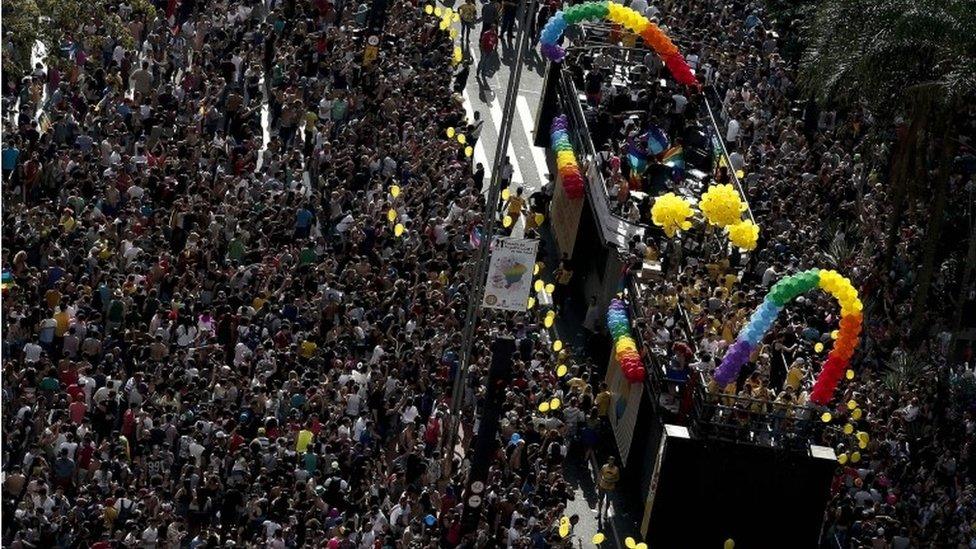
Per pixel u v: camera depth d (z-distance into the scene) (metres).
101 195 178.62
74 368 151.75
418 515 148.38
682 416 160.00
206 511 143.38
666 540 160.00
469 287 175.88
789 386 163.62
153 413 147.25
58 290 159.12
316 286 172.62
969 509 164.88
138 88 197.50
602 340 183.75
